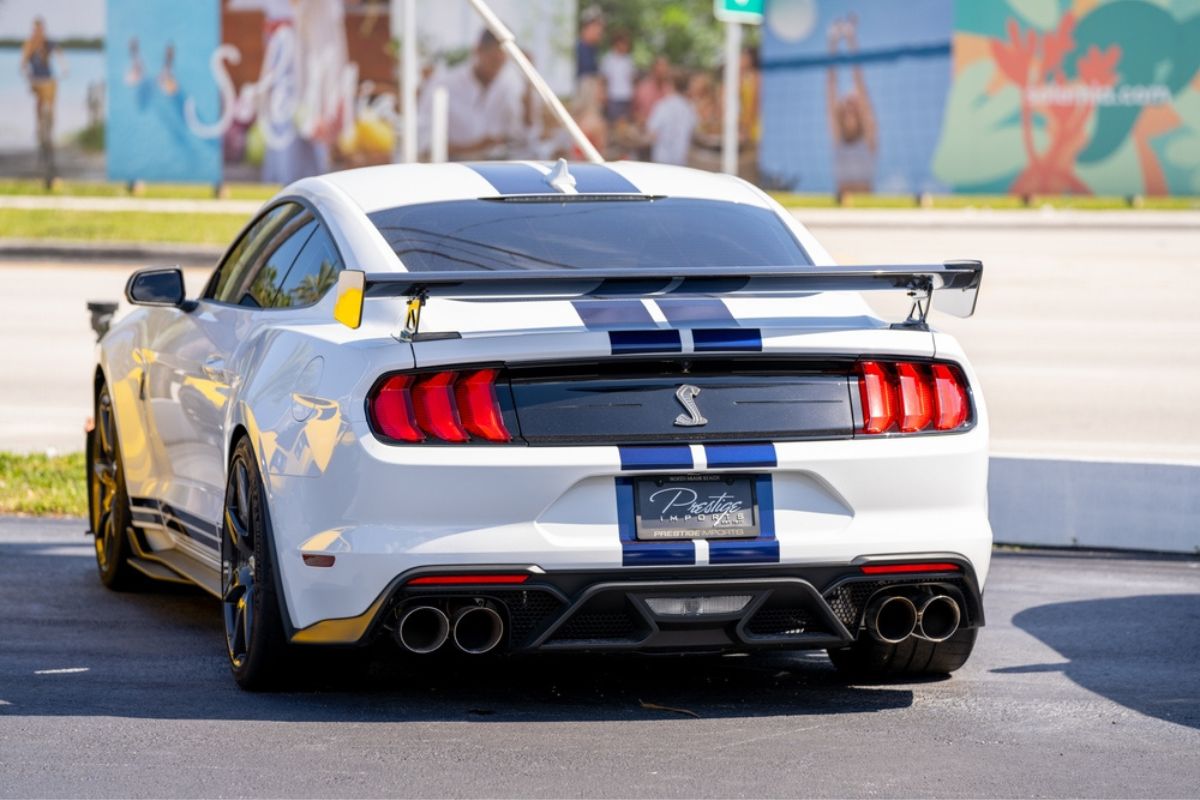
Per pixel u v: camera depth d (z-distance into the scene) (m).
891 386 14.22
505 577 13.48
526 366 13.63
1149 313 49.97
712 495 13.79
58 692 15.25
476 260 15.12
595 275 13.15
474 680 15.76
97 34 91.44
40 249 62.81
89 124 92.00
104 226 68.38
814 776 12.76
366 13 90.38
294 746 13.46
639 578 13.61
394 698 15.04
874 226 74.00
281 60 90.81
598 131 93.12
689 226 16.05
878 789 12.45
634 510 13.66
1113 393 36.38
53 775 12.66
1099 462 23.09
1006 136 87.00
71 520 24.91
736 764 13.05
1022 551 23.05
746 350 13.76
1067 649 17.34
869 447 14.03
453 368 13.60
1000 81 86.81
